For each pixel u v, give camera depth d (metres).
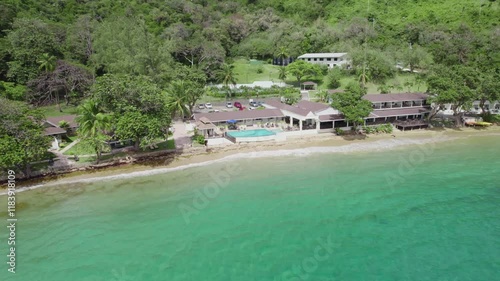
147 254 31.67
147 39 95.81
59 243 33.53
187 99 78.44
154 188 46.41
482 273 28.61
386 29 146.75
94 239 34.12
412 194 42.78
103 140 52.25
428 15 151.12
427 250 31.72
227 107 93.25
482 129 73.00
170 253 31.78
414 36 136.50
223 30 151.25
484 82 70.56
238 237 34.19
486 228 35.06
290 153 59.81
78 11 127.00
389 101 76.88
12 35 87.31
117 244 33.28
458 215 37.59
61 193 45.19
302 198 42.19
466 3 152.88
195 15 153.88
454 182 46.16
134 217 38.41
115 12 134.38
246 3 193.12
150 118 54.50
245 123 74.62
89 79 89.81
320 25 158.75
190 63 127.69
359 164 53.81
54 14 118.81
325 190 44.31
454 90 68.19
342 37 142.88
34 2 116.31
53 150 58.72
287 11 184.50
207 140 62.62
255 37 157.88
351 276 28.52
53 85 83.88
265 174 50.44
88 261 30.73
